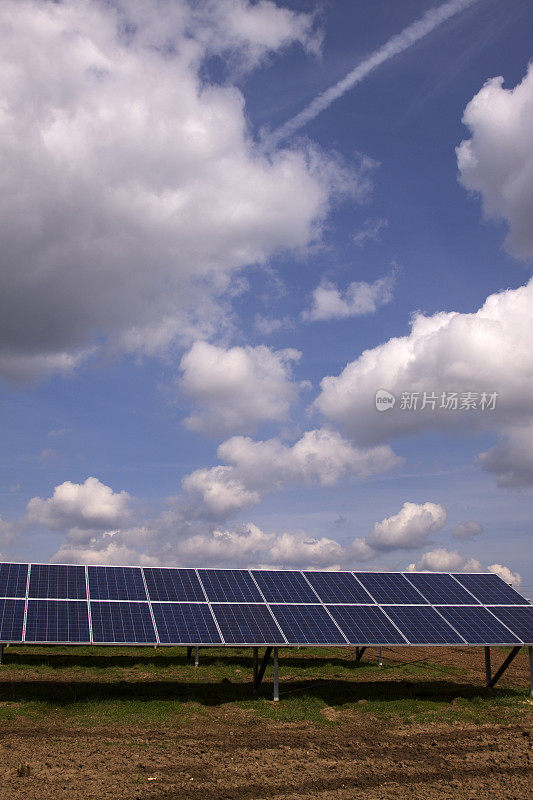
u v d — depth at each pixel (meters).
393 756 19.44
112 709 23.30
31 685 27.02
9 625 22.58
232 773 17.64
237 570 29.00
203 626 24.25
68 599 24.83
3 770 17.14
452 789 16.73
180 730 21.38
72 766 17.66
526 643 25.73
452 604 28.20
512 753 19.72
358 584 29.03
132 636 23.05
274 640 23.88
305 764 18.53
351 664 35.47
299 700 25.45
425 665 35.22
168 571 28.23
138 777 17.03
